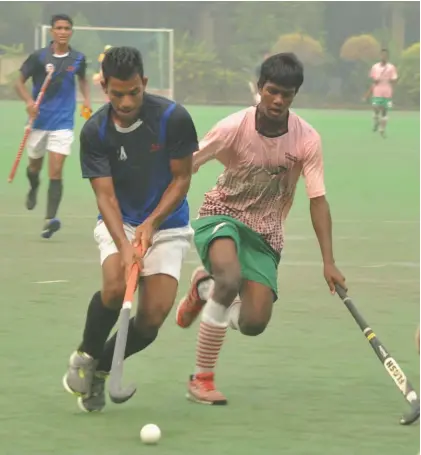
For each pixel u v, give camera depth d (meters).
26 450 13.11
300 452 13.20
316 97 122.50
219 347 15.42
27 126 30.41
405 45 126.44
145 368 17.25
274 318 20.88
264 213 16.20
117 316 14.59
